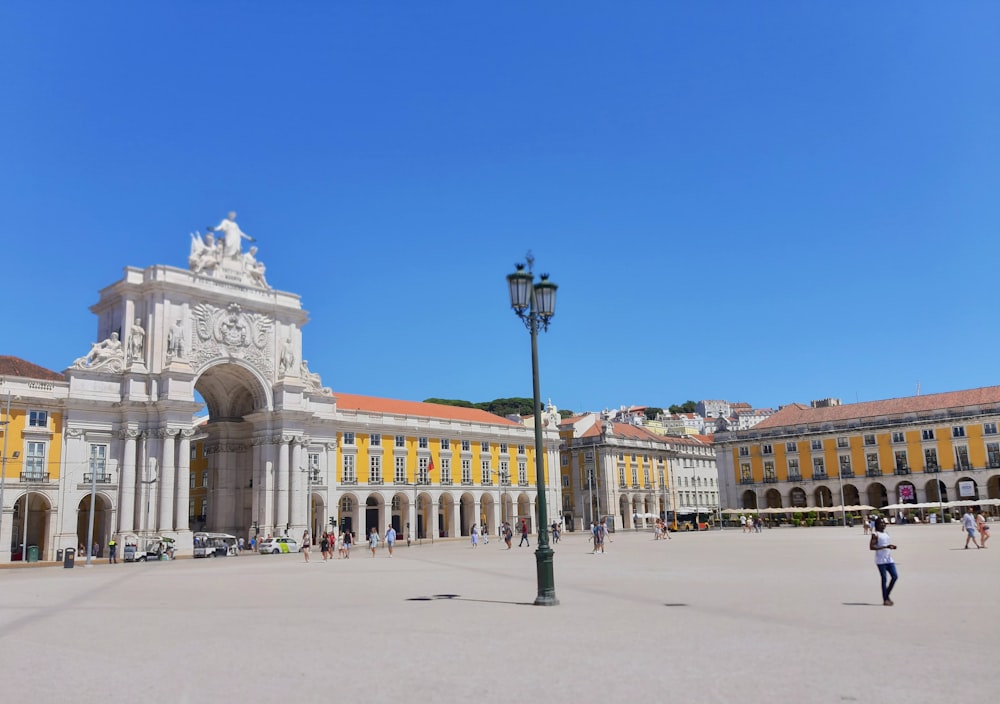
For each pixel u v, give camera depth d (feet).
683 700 20.47
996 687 21.31
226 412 167.43
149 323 142.61
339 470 173.47
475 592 50.57
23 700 22.24
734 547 106.22
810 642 28.37
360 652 28.32
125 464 135.33
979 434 214.28
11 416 125.90
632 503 258.78
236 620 38.50
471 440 205.46
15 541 135.33
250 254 161.99
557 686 22.30
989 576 52.34
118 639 33.06
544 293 46.91
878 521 39.17
